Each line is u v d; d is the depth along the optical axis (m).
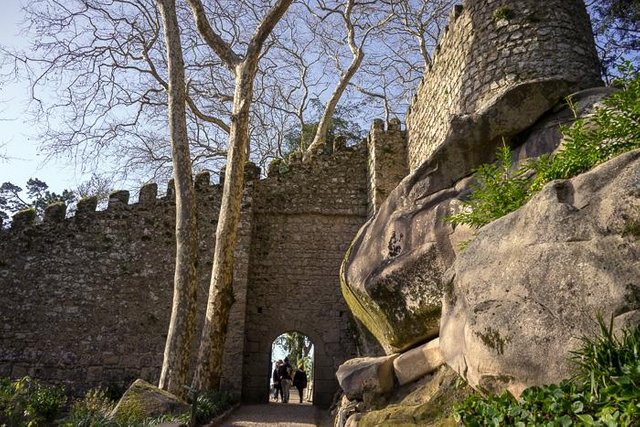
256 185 16.48
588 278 3.65
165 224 15.73
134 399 8.55
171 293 15.02
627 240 3.59
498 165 7.76
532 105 7.94
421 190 7.94
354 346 14.93
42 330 14.59
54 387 12.35
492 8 10.64
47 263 15.22
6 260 15.19
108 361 14.37
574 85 8.09
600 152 4.55
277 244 16.02
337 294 15.56
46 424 8.50
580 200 4.05
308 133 26.84
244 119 12.88
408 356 6.57
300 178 16.64
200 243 15.61
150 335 14.64
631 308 3.35
